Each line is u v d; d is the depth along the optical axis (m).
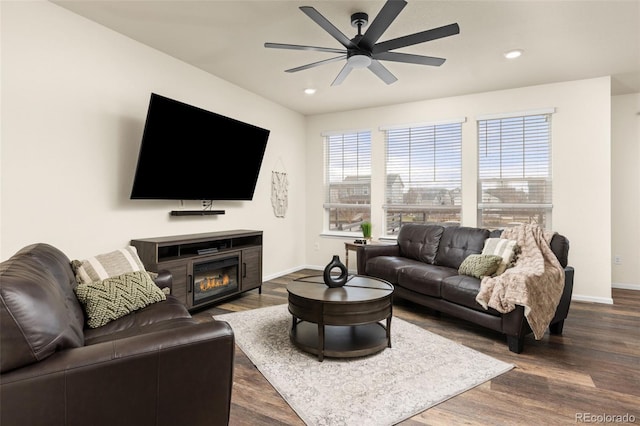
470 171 4.65
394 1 1.92
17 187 2.42
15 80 2.40
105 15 2.76
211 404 1.41
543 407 1.91
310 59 3.58
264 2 2.57
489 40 3.11
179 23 2.88
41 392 1.12
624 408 1.90
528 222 4.40
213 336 1.40
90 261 2.31
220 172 3.93
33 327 1.14
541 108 4.25
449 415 1.84
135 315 2.08
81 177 2.81
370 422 1.76
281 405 1.93
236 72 3.94
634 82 4.20
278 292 4.35
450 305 3.15
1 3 2.33
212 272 3.72
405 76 3.99
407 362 2.43
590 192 4.05
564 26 2.86
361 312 2.44
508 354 2.59
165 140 3.20
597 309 3.72
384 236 5.27
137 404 1.27
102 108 2.95
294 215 5.62
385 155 5.26
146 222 3.37
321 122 5.73
